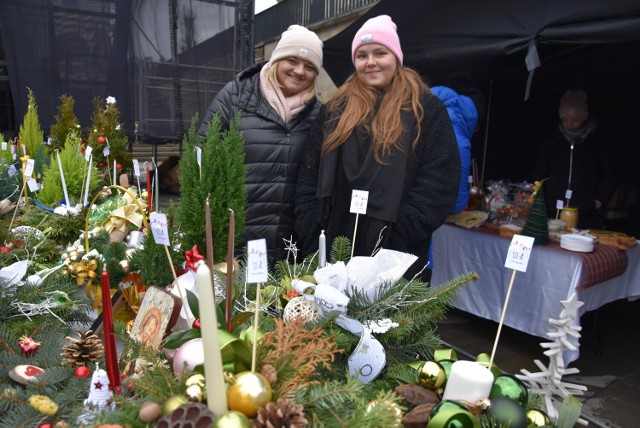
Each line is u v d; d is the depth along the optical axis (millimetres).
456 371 815
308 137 1983
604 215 3967
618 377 2730
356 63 1792
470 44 2957
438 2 3049
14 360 947
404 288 1085
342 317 929
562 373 1054
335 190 1801
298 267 1308
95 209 1811
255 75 2154
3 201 2080
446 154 1697
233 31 6012
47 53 5461
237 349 708
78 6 5434
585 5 2400
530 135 4504
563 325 1062
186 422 575
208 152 1189
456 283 1099
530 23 2615
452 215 3145
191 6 5766
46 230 1719
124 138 3721
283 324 834
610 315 3717
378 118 1711
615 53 3658
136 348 826
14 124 6023
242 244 1978
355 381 726
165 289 986
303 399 698
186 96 5957
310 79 2051
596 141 3246
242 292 1130
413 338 1071
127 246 1469
